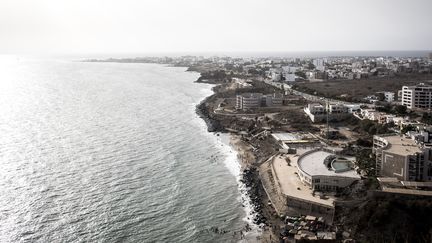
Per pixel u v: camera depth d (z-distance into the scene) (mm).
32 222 126250
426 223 117562
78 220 128625
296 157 187375
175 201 145250
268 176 166125
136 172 171875
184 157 196250
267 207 142500
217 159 195000
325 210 131500
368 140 197125
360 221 123188
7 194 145375
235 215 136500
